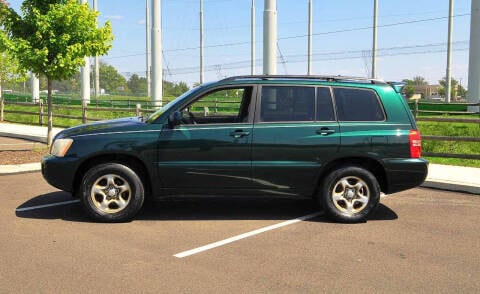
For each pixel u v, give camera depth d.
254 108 6.51
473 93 30.81
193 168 6.38
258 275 4.63
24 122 21.55
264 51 15.98
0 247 5.35
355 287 4.39
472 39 30.73
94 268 4.76
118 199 6.40
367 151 6.48
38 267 4.77
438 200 8.02
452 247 5.57
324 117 6.55
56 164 6.34
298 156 6.45
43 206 7.19
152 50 35.81
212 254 5.23
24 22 11.35
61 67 11.46
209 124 6.44
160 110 6.87
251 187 6.48
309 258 5.14
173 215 6.86
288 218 6.79
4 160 11.03
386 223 6.58
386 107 6.62
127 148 6.31
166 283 4.41
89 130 6.50
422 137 11.59
